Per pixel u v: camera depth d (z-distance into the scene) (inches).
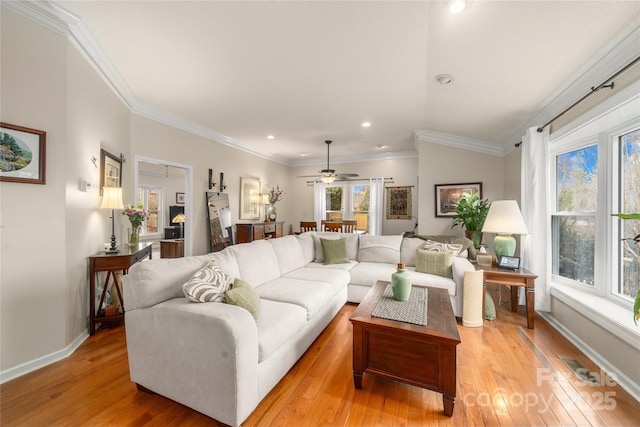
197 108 141.0
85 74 92.4
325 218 272.1
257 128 175.0
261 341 61.2
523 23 66.9
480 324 105.3
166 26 78.4
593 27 64.6
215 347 55.0
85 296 96.1
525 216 120.4
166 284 67.7
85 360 80.4
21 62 73.3
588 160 103.5
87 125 94.6
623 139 88.6
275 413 60.7
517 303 121.0
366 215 258.1
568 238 113.5
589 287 100.0
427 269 124.2
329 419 59.0
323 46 85.5
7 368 71.1
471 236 153.7
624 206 88.4
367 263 146.1
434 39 78.6
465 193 174.7
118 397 65.2
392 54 88.7
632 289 85.1
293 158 276.7
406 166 243.0
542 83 93.3
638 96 67.0
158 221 310.5
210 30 79.4
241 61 95.7
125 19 76.2
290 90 117.9
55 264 80.0
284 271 121.3
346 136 193.0
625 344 70.3
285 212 282.2
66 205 82.5
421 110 138.1
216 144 190.7
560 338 95.9
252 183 229.3
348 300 134.0
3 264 70.9
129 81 112.7
